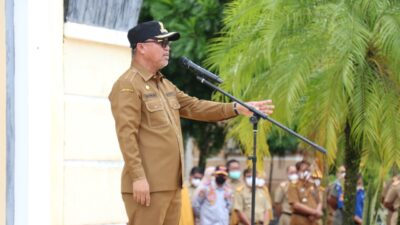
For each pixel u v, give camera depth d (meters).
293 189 22.36
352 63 14.99
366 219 18.55
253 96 16.05
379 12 15.27
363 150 16.06
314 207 22.34
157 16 22.67
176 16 22.77
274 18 15.46
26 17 9.75
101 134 10.47
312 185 22.39
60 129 10.00
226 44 16.38
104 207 10.48
